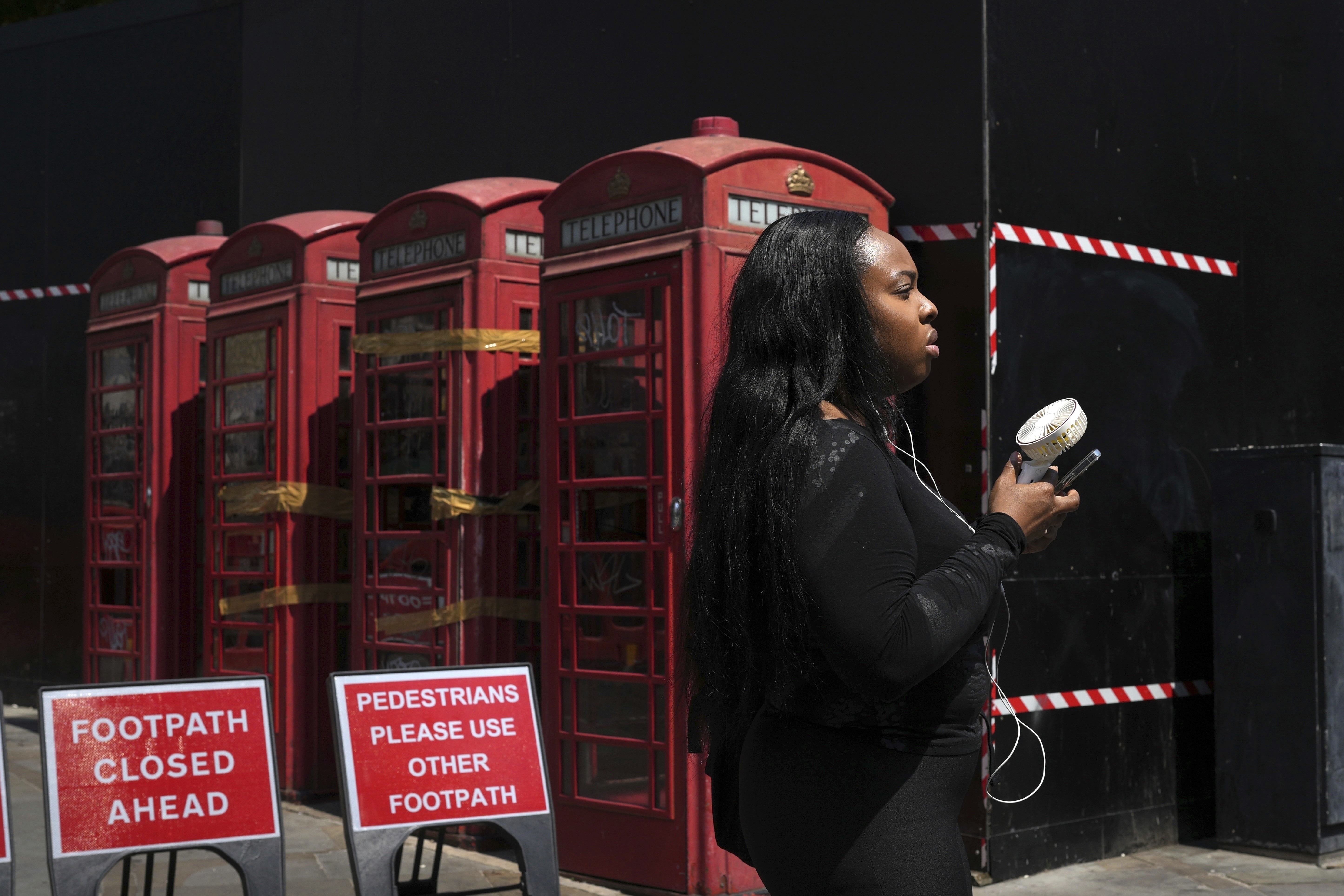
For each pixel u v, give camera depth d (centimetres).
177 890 483
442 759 367
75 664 905
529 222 561
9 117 954
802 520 164
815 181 484
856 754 172
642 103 619
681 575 458
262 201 813
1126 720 536
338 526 655
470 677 379
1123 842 532
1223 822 543
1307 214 603
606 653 490
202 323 750
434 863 374
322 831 578
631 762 480
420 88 722
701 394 455
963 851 176
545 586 513
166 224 880
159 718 354
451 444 549
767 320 181
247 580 671
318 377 644
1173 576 558
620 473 487
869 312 182
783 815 174
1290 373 597
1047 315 514
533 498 557
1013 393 498
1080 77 530
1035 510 180
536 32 666
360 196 755
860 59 533
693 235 458
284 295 651
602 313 493
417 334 566
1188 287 566
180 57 875
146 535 738
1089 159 531
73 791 339
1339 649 525
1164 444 557
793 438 169
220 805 355
